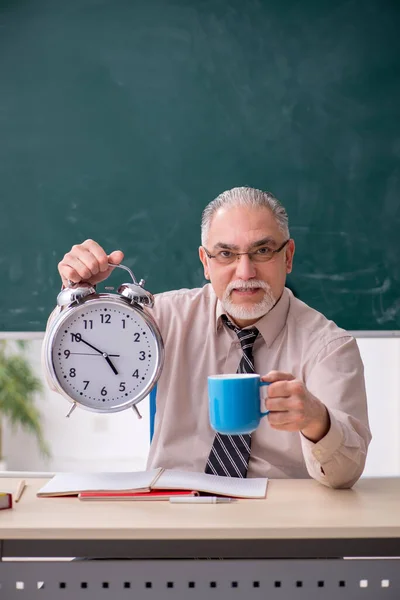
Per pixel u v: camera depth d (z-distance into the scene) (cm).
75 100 308
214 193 308
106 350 157
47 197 309
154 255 308
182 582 129
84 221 308
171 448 188
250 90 308
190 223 308
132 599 129
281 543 127
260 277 180
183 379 193
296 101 308
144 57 308
